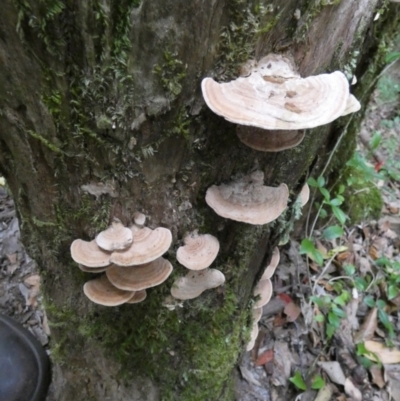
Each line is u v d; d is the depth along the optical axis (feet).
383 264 2.61
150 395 1.64
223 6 0.85
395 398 2.07
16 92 0.91
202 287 1.31
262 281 1.78
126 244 1.12
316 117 0.94
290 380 2.01
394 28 1.99
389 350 2.23
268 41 0.97
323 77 1.02
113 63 0.86
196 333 1.50
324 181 2.30
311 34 0.99
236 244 1.37
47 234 1.27
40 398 1.90
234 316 1.58
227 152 1.12
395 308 2.45
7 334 1.95
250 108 0.93
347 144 2.42
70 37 0.83
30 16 0.77
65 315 1.47
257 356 2.13
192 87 0.96
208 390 1.66
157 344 1.47
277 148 1.04
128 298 1.20
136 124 0.97
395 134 3.94
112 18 0.80
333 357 2.18
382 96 4.00
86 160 1.04
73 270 1.32
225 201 1.16
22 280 2.40
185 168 1.12
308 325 2.23
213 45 0.91
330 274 2.54
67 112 0.94
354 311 2.37
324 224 2.73
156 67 0.88
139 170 1.07
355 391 2.04
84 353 1.57
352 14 1.05
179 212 1.20
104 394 1.69
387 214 3.12
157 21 0.81
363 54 1.87
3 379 1.81
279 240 1.52
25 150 1.05
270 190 1.19
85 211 1.15
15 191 1.22
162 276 1.18
